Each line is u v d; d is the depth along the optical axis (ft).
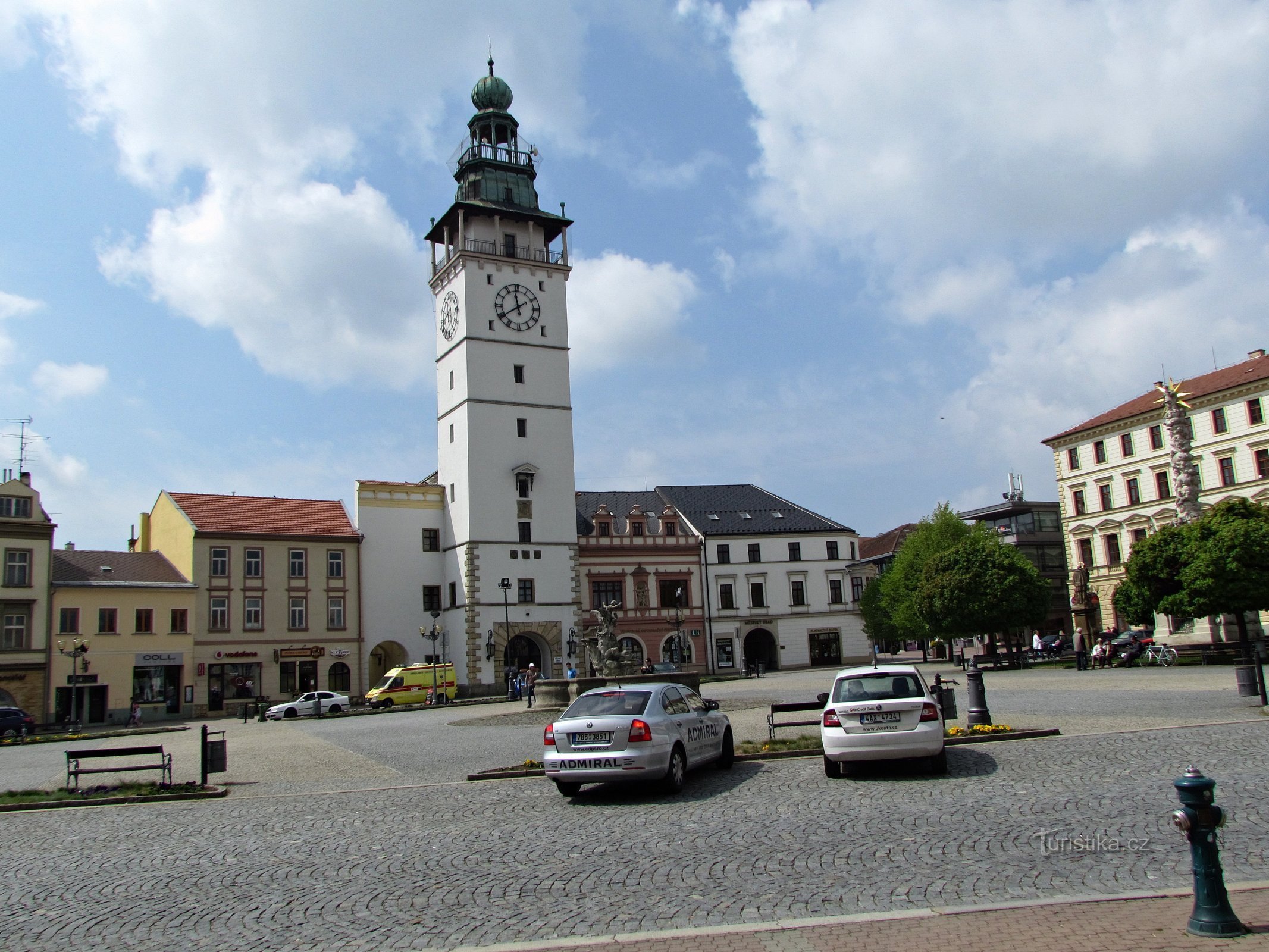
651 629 266.16
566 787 54.13
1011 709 91.30
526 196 255.29
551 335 249.34
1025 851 34.91
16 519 185.57
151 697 198.70
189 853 43.96
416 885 35.37
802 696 135.13
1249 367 226.38
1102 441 254.06
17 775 86.99
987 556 198.49
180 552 214.69
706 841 39.99
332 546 227.81
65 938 30.94
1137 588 173.47
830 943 25.80
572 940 27.58
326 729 126.52
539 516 238.89
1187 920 25.81
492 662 225.97
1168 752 56.24
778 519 290.56
